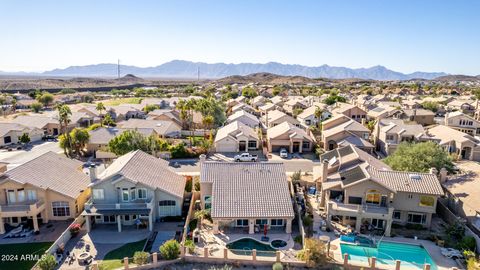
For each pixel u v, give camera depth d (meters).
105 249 35.56
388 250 35.69
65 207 41.44
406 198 39.84
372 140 82.38
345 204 39.88
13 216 38.12
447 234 38.47
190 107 96.62
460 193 44.16
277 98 154.50
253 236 38.09
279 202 39.62
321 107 109.38
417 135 71.62
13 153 73.44
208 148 74.44
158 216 42.38
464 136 70.94
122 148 60.38
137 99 173.38
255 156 70.06
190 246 34.50
